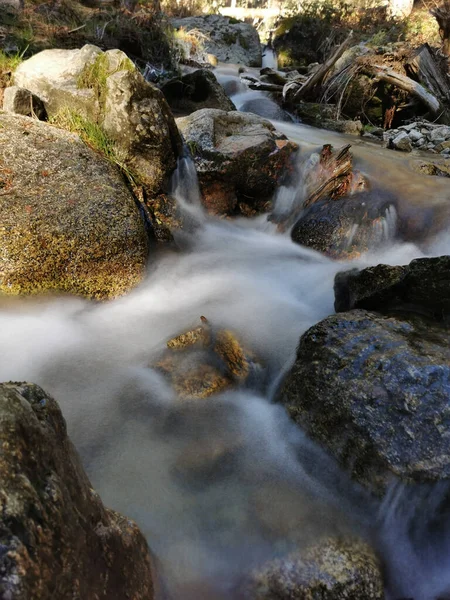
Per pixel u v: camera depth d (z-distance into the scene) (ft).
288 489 4.54
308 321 7.29
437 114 20.42
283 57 31.68
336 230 9.83
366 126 20.39
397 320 5.74
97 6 20.11
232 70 26.32
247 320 7.07
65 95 8.94
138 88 8.49
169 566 3.75
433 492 4.11
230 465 4.76
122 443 4.90
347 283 6.93
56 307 6.70
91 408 5.29
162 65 19.69
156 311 7.17
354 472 4.46
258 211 10.86
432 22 33.24
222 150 10.15
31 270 6.48
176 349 6.08
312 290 8.45
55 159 7.59
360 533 4.16
